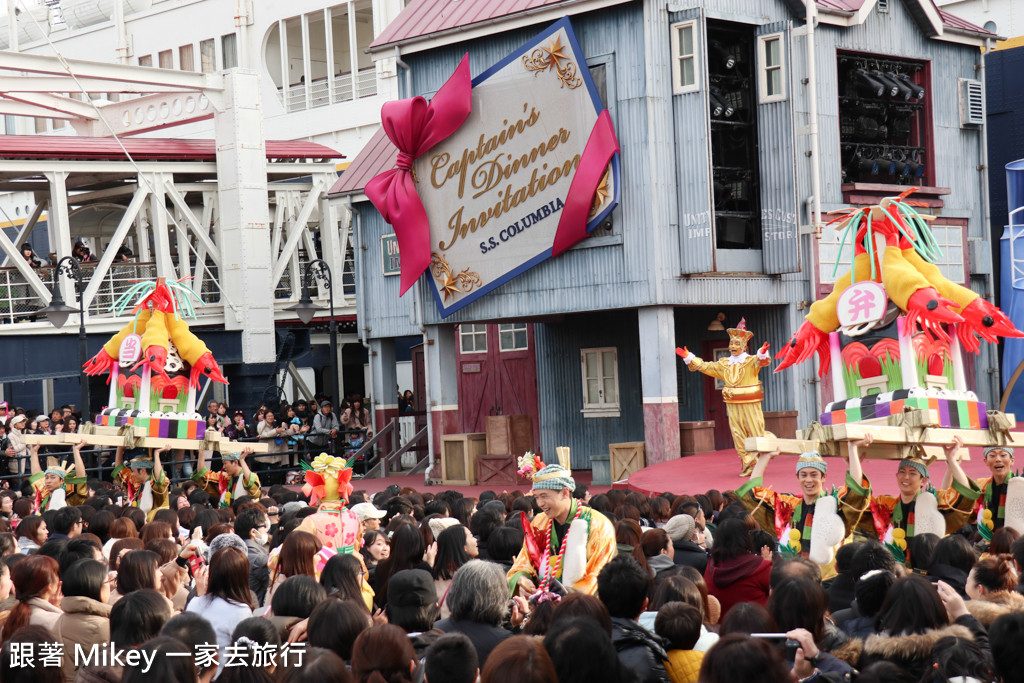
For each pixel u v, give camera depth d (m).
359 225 29.45
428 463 27.73
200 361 16.95
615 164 20.31
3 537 9.25
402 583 6.23
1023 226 24.55
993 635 5.00
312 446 27.42
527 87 21.19
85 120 31.42
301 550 7.49
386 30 23.89
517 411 26.30
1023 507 9.86
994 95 27.91
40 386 41.16
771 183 20.56
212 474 17.05
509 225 21.67
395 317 28.75
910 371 12.29
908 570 7.95
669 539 8.22
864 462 18.78
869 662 5.44
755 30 20.73
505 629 6.24
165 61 44.66
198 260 29.97
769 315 21.56
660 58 20.14
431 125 22.41
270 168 31.61
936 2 28.86
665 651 5.44
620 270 20.44
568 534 7.61
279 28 41.50
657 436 20.27
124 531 9.95
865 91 22.22
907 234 12.73
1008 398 24.03
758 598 7.23
